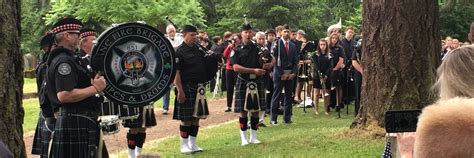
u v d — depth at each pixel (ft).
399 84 21.43
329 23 94.48
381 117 21.83
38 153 17.40
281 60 28.40
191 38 20.97
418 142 4.79
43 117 16.25
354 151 19.86
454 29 78.28
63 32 12.86
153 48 14.15
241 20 88.02
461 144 4.53
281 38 28.66
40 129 17.16
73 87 12.64
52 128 15.53
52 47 13.57
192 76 21.12
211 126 30.50
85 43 15.87
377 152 19.48
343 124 28.14
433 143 4.64
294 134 24.32
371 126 21.91
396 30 21.38
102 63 13.47
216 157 20.57
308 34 88.89
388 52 21.54
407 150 6.69
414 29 21.25
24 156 11.34
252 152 21.08
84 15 67.82
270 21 87.30
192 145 21.90
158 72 14.23
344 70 33.47
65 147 12.99
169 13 69.56
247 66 23.22
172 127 30.25
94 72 13.43
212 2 95.86
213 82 48.39
